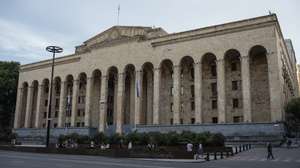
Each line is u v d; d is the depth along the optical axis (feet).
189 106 197.57
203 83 194.70
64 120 238.27
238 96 182.29
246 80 167.02
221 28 181.16
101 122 215.72
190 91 199.41
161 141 127.34
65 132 227.81
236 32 175.73
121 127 205.87
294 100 159.74
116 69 227.20
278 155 107.76
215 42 181.68
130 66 217.56
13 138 207.31
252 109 176.76
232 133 164.45
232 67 188.75
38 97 256.93
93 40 248.73
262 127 157.28
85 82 252.01
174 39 196.95
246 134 160.35
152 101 216.74
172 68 209.77
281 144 144.77
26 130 252.62
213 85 191.52
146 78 225.97
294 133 172.04
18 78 282.56
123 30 232.73
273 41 163.22
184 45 192.54
